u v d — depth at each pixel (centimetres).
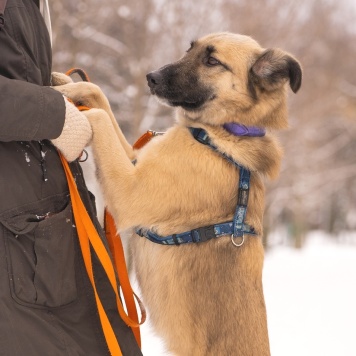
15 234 316
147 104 1443
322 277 1568
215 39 460
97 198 642
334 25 2564
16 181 321
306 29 1958
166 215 400
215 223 403
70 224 342
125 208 399
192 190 400
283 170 2333
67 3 1341
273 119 449
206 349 397
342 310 1095
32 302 315
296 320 1002
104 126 402
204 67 451
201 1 1434
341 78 2817
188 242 401
